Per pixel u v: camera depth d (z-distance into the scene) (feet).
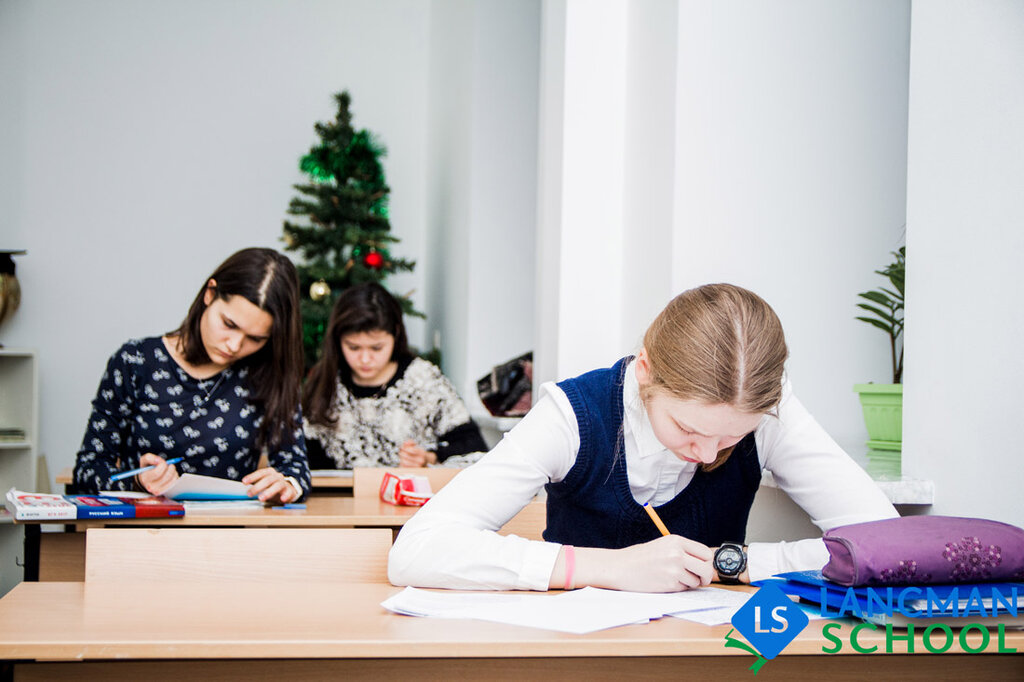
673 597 3.83
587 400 4.64
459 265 15.98
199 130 16.98
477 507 4.34
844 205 7.91
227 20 17.21
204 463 7.89
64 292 16.25
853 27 7.93
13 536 13.52
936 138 5.51
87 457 7.58
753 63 7.77
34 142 16.24
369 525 6.82
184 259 16.81
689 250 7.68
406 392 11.09
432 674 3.28
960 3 5.32
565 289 8.59
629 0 8.62
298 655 2.94
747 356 3.89
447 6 17.20
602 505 4.69
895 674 3.58
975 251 5.18
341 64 17.74
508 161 15.56
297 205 15.33
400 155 17.98
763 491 6.30
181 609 3.51
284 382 7.99
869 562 3.37
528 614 3.42
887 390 7.05
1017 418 4.91
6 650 2.89
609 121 8.66
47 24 16.38
